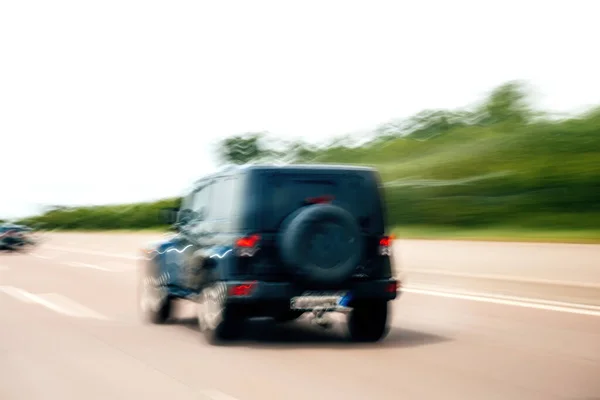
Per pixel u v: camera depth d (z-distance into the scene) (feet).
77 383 23.85
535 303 42.60
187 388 22.88
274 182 30.04
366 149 178.29
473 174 124.06
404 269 65.51
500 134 144.66
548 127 134.82
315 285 29.76
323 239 29.66
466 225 107.34
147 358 28.27
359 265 30.55
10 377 24.94
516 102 160.35
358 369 25.68
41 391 22.84
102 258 105.81
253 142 173.06
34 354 29.32
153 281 39.58
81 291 56.24
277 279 29.76
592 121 131.23
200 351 29.86
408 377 24.17
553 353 28.27
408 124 181.06
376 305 31.42
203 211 34.17
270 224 29.84
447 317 38.83
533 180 112.78
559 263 55.47
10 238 128.98
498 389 22.21
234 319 30.66
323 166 30.66
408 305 43.88
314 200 30.12
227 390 22.53
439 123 179.32
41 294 53.88
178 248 36.17
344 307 30.27
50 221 319.06
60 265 90.22
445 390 22.20
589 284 47.03
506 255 61.77
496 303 43.32
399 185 125.39
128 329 36.76
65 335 34.55
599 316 37.37
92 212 291.58
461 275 57.21
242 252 29.60
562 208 103.14
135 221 249.55
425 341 31.71
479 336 32.68
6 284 62.54
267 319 39.52
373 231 30.89
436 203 115.85
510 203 108.68
